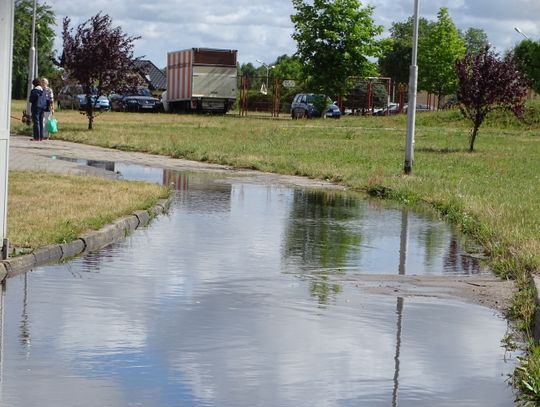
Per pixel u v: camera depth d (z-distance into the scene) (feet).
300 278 43.75
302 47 260.62
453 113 225.56
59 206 58.80
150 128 169.58
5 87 42.52
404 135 178.50
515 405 25.94
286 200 78.89
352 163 114.01
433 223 66.49
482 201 74.13
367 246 54.60
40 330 32.24
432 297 40.40
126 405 24.98
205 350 30.45
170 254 48.83
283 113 308.60
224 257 48.83
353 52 260.42
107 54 151.33
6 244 42.70
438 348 31.76
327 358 30.01
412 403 25.89
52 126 135.23
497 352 31.42
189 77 256.11
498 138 179.42
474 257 51.31
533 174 107.55
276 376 27.89
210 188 85.51
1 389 25.93
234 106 309.63
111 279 41.47
